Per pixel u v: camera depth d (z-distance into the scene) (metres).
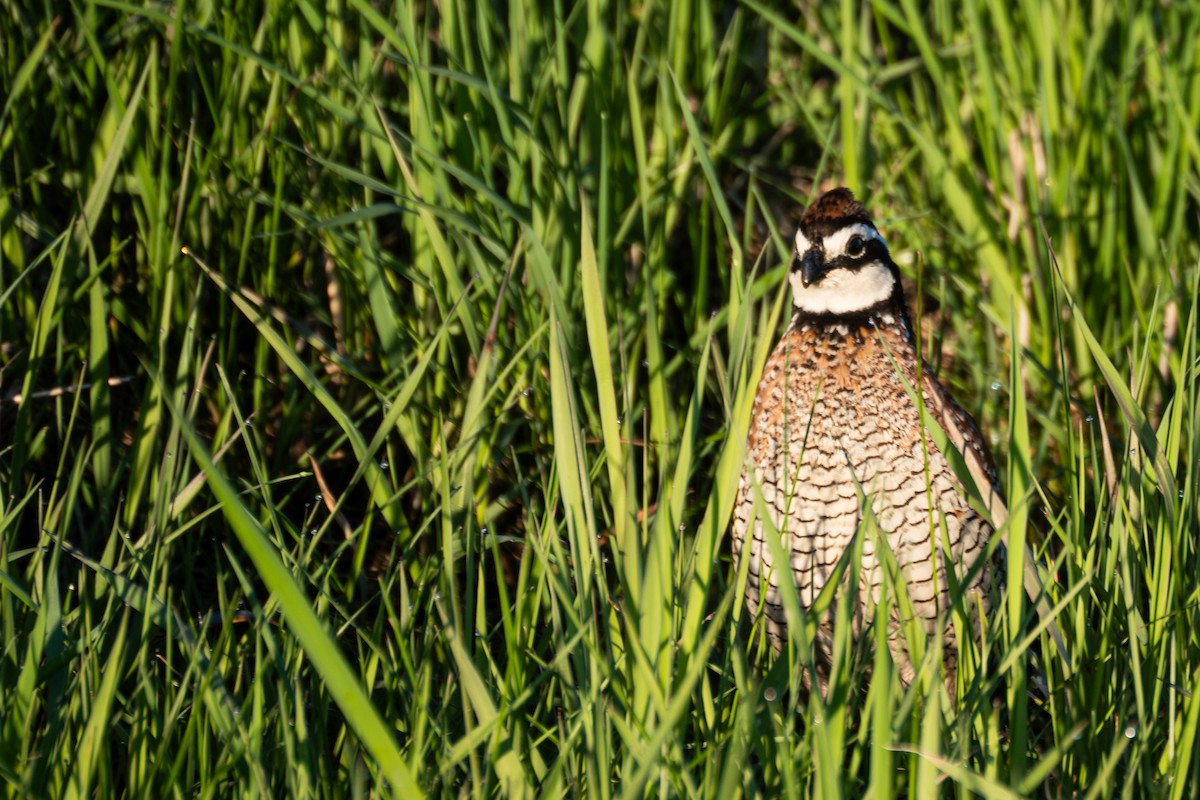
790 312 9.88
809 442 7.58
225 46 9.04
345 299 9.73
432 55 10.91
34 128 9.84
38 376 9.10
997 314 10.14
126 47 10.02
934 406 7.59
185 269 9.22
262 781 5.34
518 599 6.46
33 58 8.98
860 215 7.88
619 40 10.21
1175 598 6.41
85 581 6.30
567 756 5.60
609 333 9.11
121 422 9.16
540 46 10.12
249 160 9.55
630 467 5.98
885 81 11.71
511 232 9.35
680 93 8.13
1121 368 9.62
